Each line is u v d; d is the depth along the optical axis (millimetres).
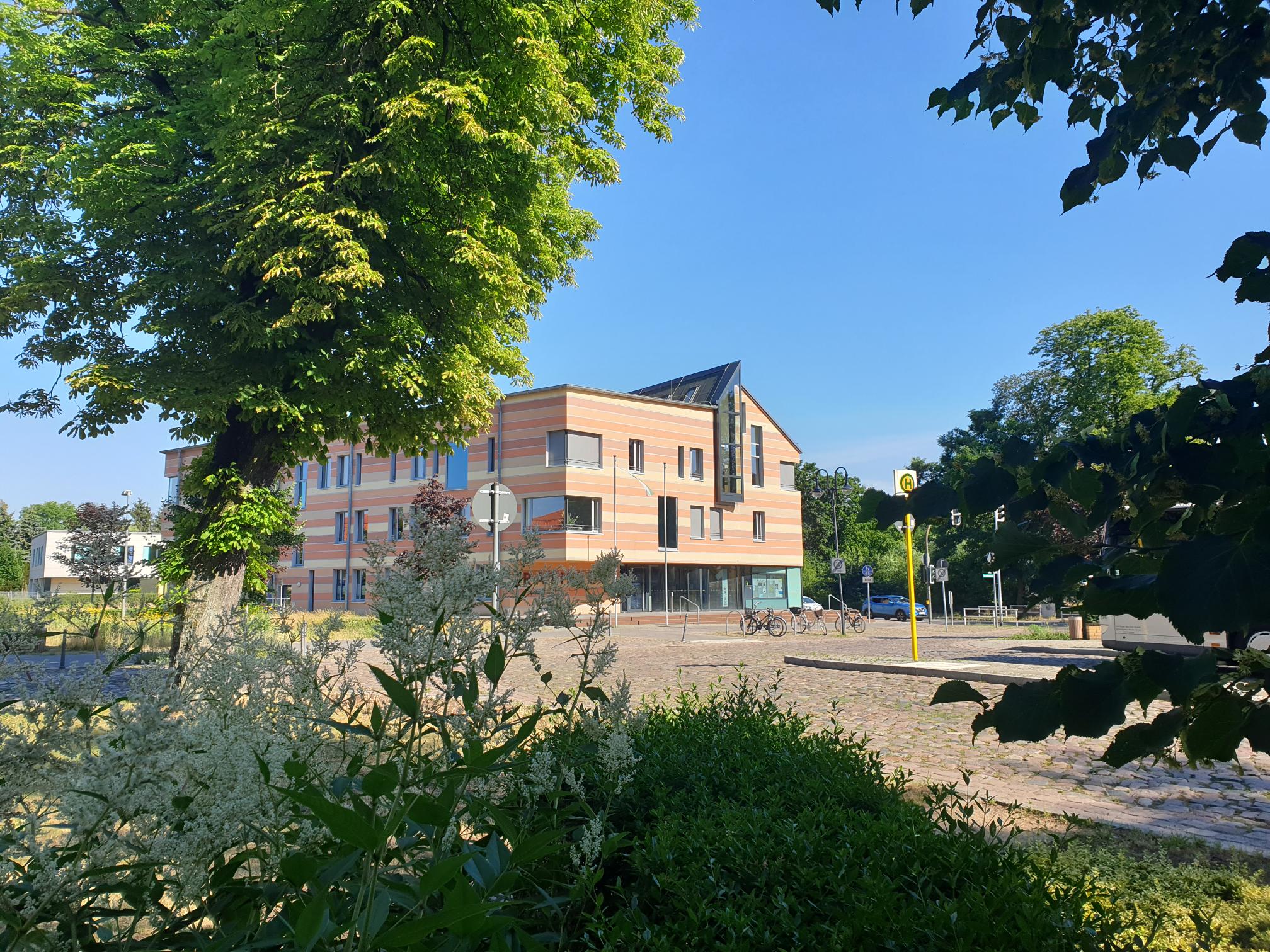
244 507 12141
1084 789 5703
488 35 12414
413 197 13148
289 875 1268
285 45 12438
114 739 1475
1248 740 1099
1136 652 1102
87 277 13281
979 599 53031
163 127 12469
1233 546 910
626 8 14781
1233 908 3383
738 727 4023
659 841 2408
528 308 15539
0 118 12734
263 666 1821
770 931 1959
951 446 55406
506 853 1782
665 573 39156
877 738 7703
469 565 1854
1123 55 1742
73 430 12781
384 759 1990
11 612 1776
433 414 14289
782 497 47250
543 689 9641
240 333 12164
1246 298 1235
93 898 1546
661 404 41781
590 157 15195
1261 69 1520
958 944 1729
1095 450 1178
